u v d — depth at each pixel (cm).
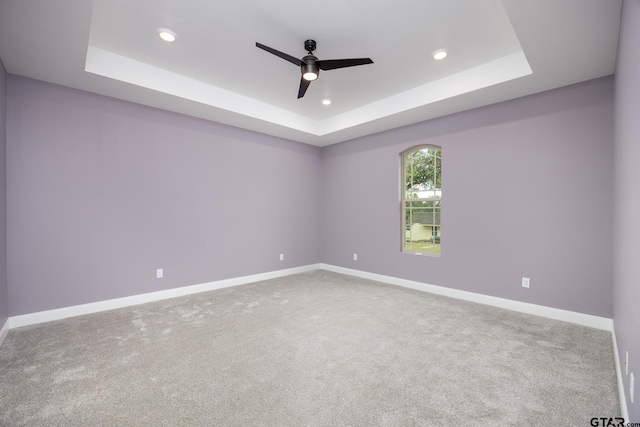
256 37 275
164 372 210
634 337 144
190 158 420
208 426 157
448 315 329
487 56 308
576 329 289
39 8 202
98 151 342
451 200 407
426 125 437
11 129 291
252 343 257
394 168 480
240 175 479
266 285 468
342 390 189
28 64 276
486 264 373
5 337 267
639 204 133
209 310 345
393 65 327
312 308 353
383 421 161
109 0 224
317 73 273
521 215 345
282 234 540
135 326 295
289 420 162
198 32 267
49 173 311
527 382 198
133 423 159
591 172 300
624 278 190
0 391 186
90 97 337
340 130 492
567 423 159
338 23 254
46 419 161
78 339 264
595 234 297
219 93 388
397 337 270
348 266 554
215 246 448
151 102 369
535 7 197
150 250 382
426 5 232
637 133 137
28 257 299
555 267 320
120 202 358
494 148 367
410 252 465
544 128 329
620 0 189
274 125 464
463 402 177
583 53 252
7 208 288
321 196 607
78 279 329
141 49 297
